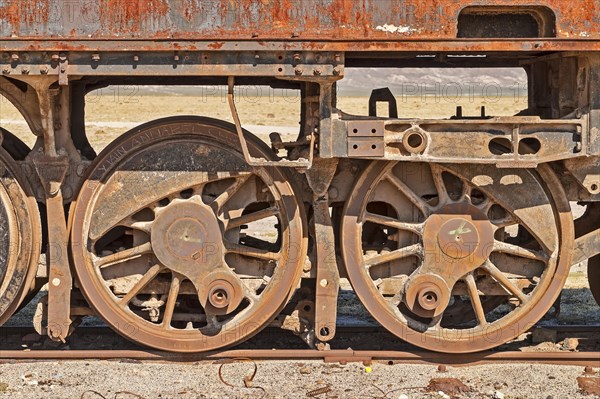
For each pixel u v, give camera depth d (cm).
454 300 959
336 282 757
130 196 743
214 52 685
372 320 953
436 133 718
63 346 823
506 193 750
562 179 760
